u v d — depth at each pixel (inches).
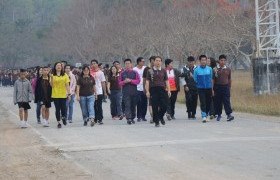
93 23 5132.9
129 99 1250.0
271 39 2033.7
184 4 3476.9
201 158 756.0
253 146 845.2
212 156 768.3
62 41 5620.1
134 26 4195.4
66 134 1082.7
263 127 1107.9
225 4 3248.0
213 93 1244.5
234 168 682.8
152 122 1250.0
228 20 3164.4
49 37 6476.4
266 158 743.1
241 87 2400.3
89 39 5044.3
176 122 1251.2
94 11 5231.3
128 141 938.1
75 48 5364.2
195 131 1055.6
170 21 3528.5
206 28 3181.6
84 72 1237.7
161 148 848.9
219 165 704.4
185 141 914.7
